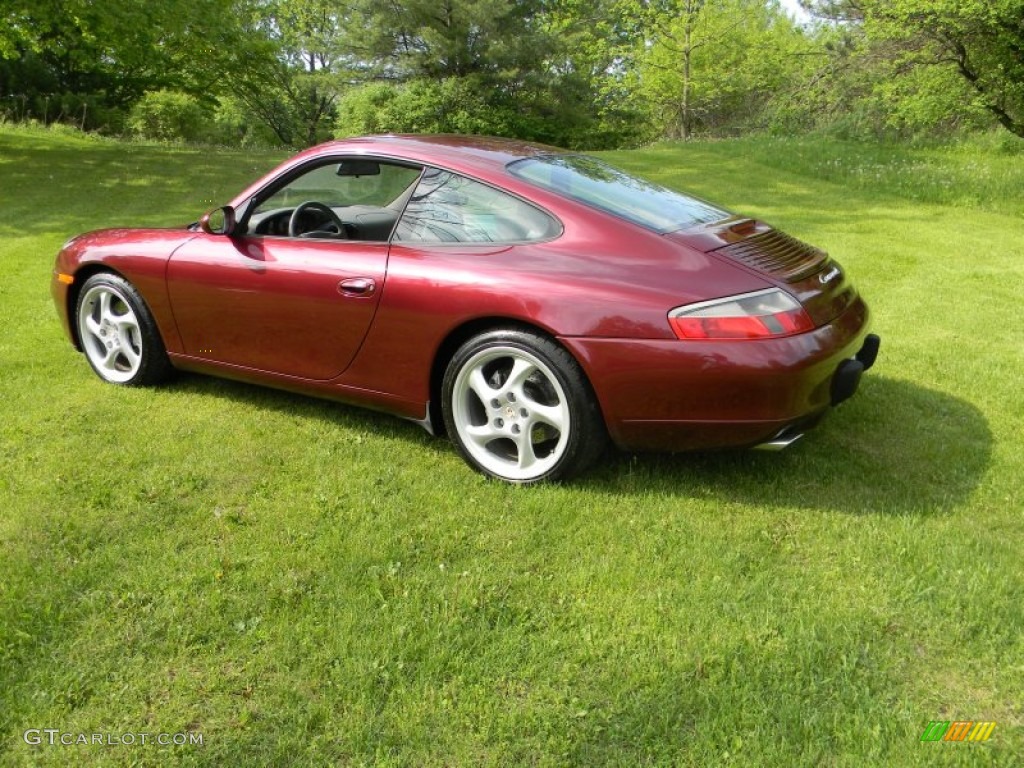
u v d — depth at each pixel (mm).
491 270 3094
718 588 2541
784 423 2902
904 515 2984
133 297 4078
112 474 3320
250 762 1934
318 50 36094
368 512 3033
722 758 1916
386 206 3506
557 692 2129
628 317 2873
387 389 3432
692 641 2301
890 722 2000
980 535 2832
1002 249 8172
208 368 3992
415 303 3205
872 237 8852
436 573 2648
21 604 2465
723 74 28344
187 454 3521
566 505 3061
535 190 3217
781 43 27844
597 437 3068
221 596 2510
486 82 33469
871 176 13109
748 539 2854
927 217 10266
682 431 2955
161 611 2453
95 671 2215
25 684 2162
